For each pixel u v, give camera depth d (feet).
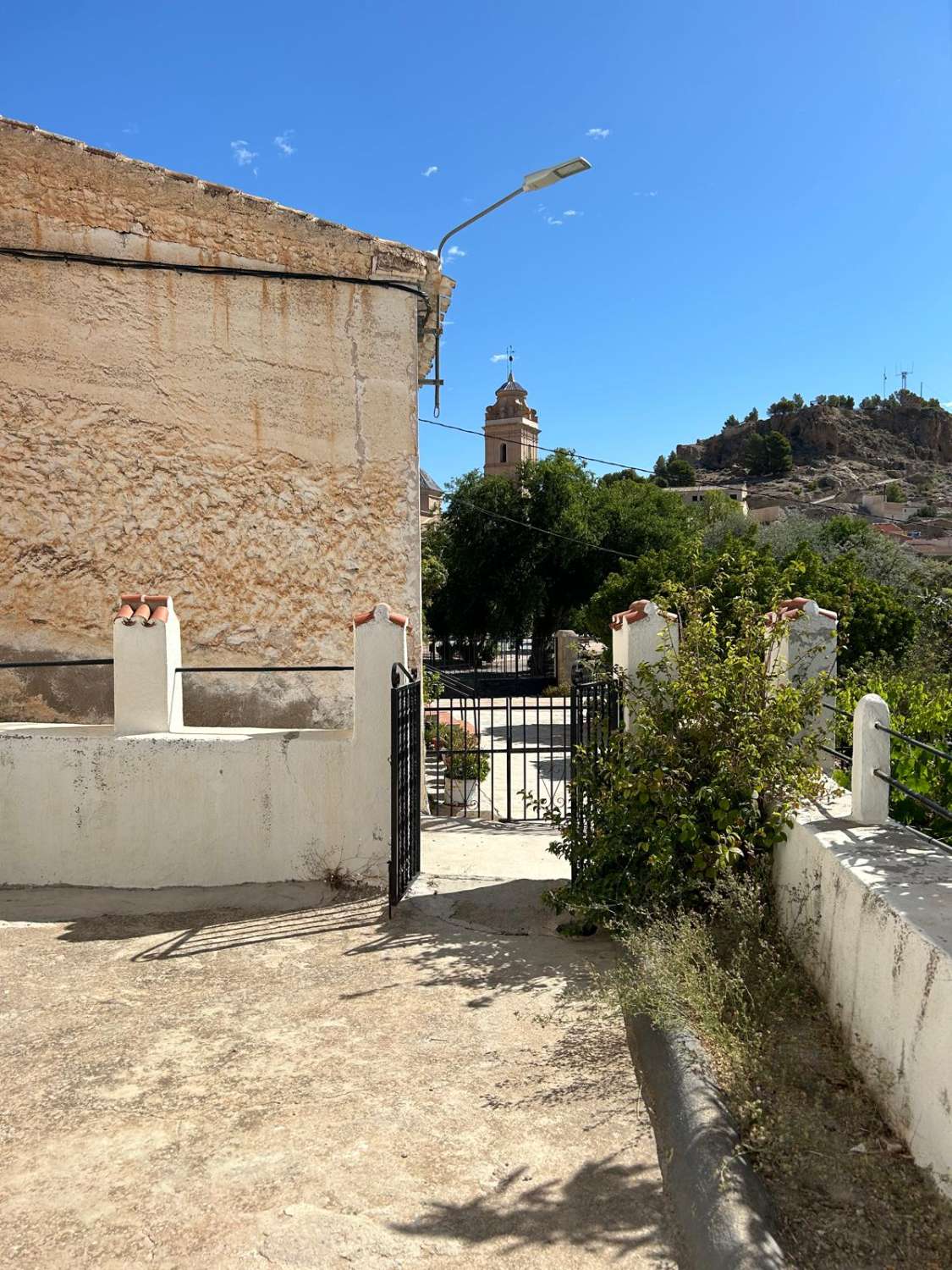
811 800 15.19
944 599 43.70
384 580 26.76
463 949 16.25
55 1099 11.00
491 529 103.04
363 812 19.65
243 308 24.75
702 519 123.65
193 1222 8.60
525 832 26.63
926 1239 8.05
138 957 15.87
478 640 114.93
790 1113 9.91
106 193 23.08
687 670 16.62
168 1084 11.38
